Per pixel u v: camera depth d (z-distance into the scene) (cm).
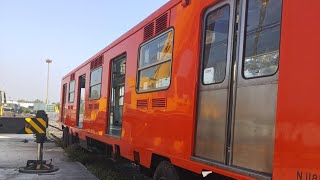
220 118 438
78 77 1423
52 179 915
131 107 736
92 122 1106
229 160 414
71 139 1459
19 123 1116
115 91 915
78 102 1397
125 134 758
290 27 331
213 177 470
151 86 652
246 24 409
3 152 1423
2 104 3122
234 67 421
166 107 576
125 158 814
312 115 300
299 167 307
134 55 759
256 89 381
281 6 358
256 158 371
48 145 1714
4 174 968
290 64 326
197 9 508
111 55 948
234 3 431
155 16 660
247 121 390
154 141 609
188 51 523
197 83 493
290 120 320
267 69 369
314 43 305
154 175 614
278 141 331
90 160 1183
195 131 490
